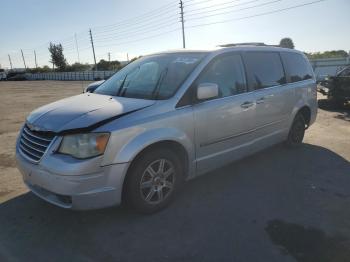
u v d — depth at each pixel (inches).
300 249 121.9
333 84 448.8
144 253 120.2
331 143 262.7
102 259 117.0
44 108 154.6
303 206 155.3
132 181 136.6
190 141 153.4
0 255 119.0
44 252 121.0
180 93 150.5
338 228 135.9
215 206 155.1
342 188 175.9
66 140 125.8
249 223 140.0
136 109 138.6
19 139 150.5
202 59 165.6
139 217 144.5
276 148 245.3
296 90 226.8
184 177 160.4
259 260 115.6
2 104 610.5
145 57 195.3
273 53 215.3
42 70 3555.6
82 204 125.3
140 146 132.5
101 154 124.6
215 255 118.7
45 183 127.6
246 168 204.5
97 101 153.0
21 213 148.6
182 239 128.6
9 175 196.5
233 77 178.9
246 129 184.7
